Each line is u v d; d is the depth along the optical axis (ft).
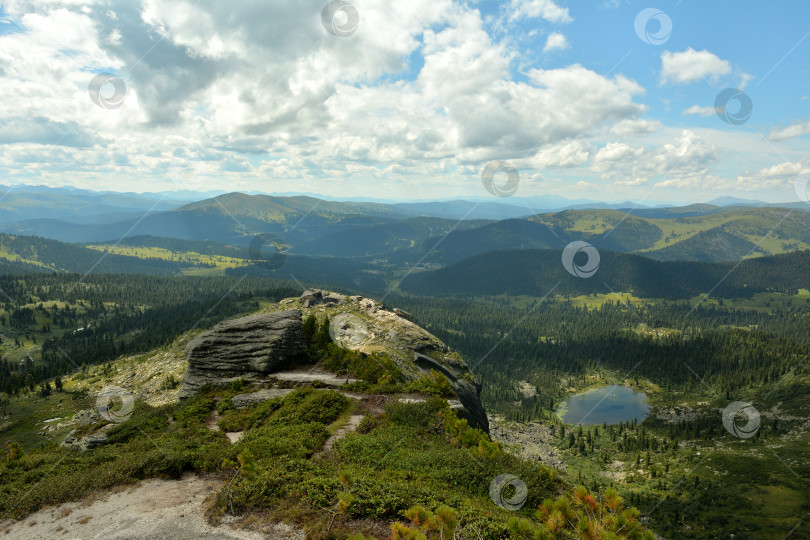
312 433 86.69
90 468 74.69
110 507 57.82
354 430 94.02
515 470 66.54
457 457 71.82
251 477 58.03
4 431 456.86
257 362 157.07
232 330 170.91
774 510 418.51
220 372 157.28
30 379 621.31
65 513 56.95
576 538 32.48
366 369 150.92
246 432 92.73
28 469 77.41
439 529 35.19
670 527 412.57
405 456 73.82
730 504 438.40
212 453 75.10
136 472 67.72
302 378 150.30
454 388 190.19
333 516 47.55
